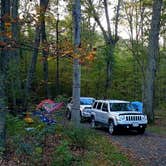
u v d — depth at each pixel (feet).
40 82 96.99
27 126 47.96
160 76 184.65
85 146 46.16
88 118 103.55
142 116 77.30
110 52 127.03
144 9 148.66
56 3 105.70
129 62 184.44
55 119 53.52
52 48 29.66
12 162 34.55
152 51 100.12
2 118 36.37
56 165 36.19
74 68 55.93
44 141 42.88
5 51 36.04
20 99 61.41
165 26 126.31
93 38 163.43
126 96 173.58
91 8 123.44
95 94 163.22
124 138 69.36
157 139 69.05
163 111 150.51
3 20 31.17
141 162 45.78
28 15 33.47
